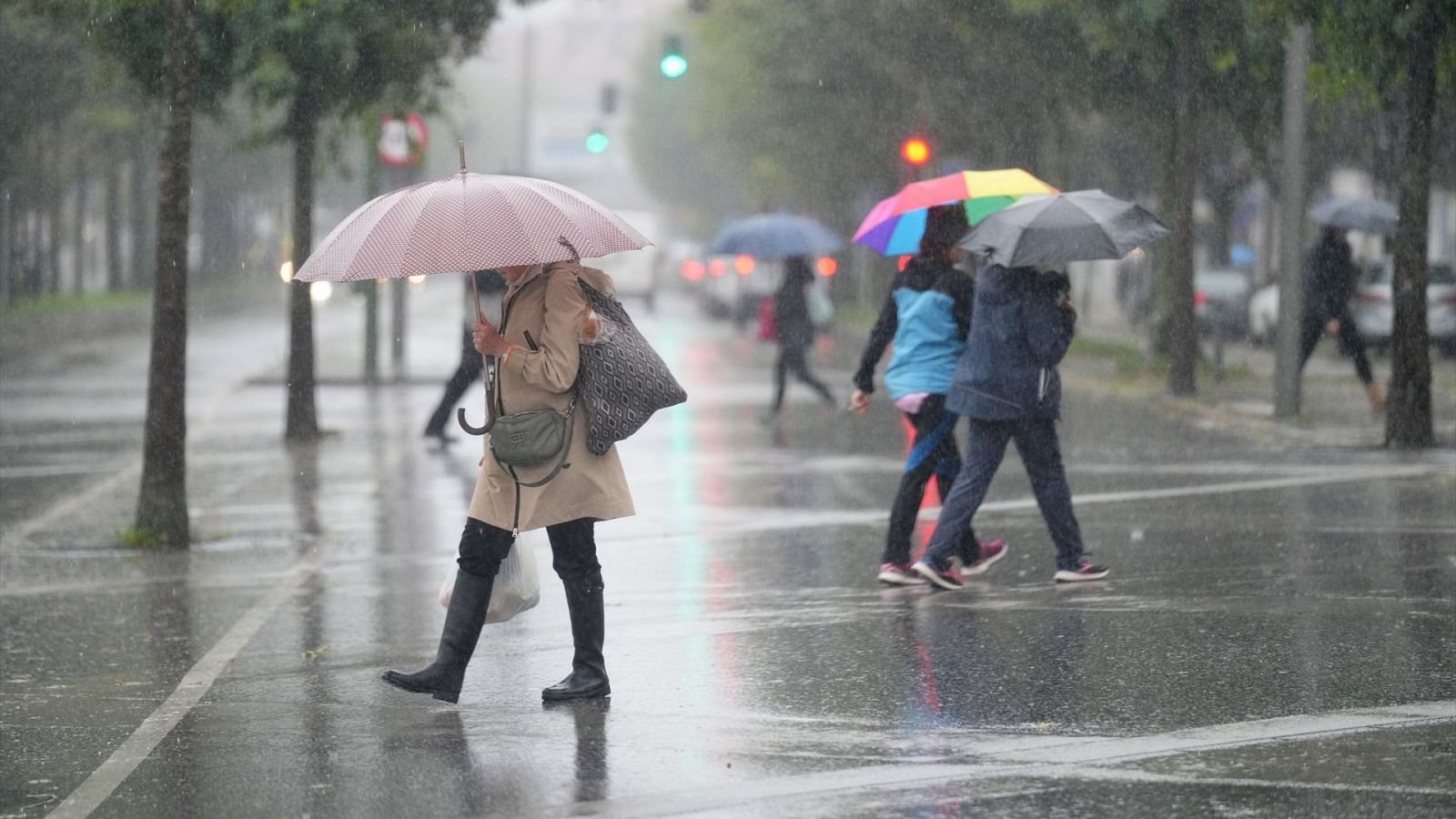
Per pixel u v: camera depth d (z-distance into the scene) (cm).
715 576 3025
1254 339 10481
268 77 4869
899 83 9825
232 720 2088
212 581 3098
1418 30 4541
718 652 2402
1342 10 4531
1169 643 2375
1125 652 2325
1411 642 2352
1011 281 2747
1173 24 6462
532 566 2145
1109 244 2675
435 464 4897
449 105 5881
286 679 2314
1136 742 1892
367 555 3375
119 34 4681
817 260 15338
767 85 11862
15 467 4956
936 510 3822
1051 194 2783
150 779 1836
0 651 2523
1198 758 1822
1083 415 6109
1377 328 8744
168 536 3500
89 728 2064
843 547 3334
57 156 13562
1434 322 8619
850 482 4356
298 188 5353
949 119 8994
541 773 1827
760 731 1973
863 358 2936
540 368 2019
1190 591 2758
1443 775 1742
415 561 3303
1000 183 2934
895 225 3134
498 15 5266
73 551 3456
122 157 15400
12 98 9038
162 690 2261
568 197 2036
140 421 6322
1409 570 2892
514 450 2044
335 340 11288
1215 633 2433
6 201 13325
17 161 9900
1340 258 5731
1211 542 3228
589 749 1914
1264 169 9619
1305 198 5675
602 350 2048
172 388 3509
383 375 7956
